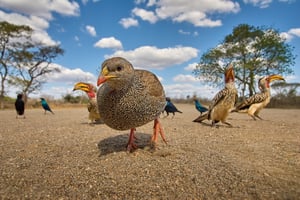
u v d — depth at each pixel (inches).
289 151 16.3
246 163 13.3
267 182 10.8
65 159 14.8
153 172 12.3
